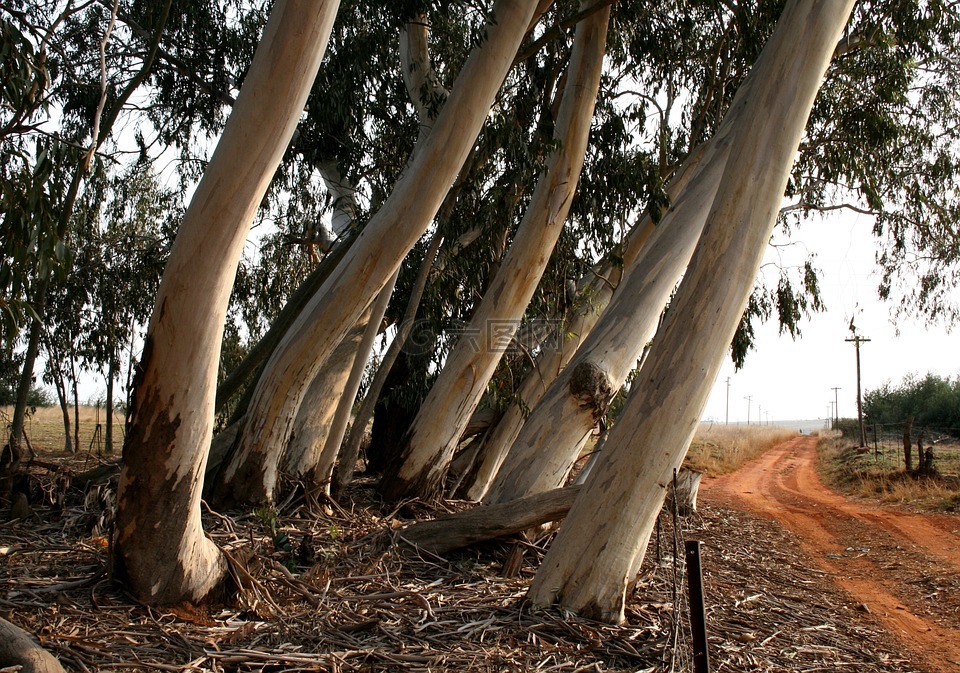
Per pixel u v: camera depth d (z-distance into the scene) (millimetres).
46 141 6016
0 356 10070
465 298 12500
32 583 5500
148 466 5020
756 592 7934
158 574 5191
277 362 8555
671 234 9695
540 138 10031
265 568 6141
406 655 4836
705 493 20531
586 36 10164
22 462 8516
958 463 22156
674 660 5000
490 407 12125
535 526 7715
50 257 5754
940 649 6691
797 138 6047
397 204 7668
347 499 9922
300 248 14812
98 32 11258
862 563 10750
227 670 4500
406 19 9297
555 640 5398
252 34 11492
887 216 15234
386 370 10039
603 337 9789
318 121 10711
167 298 4812
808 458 37750
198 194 4742
